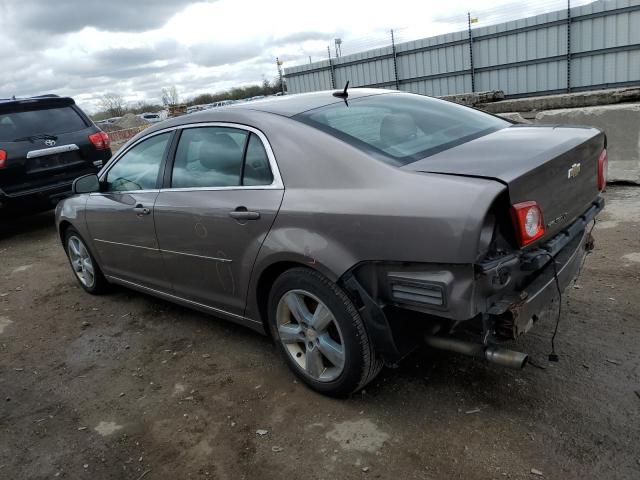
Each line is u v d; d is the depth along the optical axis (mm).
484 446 2512
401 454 2531
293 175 2896
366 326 2666
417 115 3303
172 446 2807
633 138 6430
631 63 16641
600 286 3980
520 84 19156
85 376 3652
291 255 2824
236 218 3111
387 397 2965
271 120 3121
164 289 4039
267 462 2604
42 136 7527
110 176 4430
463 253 2223
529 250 2439
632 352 3109
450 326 2602
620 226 5238
